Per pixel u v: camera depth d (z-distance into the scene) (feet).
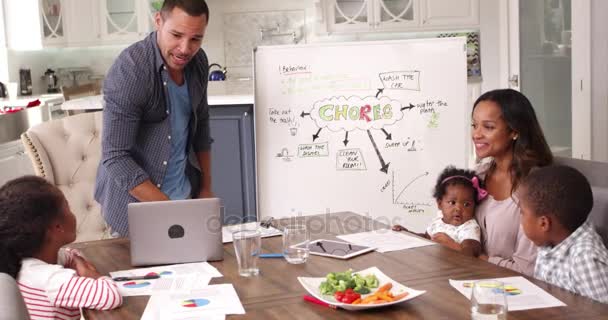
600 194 7.42
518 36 20.81
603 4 17.28
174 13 8.54
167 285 6.88
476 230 8.48
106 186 9.31
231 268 7.39
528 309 5.83
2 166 16.53
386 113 11.85
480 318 5.30
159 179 9.38
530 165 8.29
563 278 6.68
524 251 8.12
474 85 21.39
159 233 7.56
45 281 6.50
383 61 11.80
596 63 17.54
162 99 9.10
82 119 11.53
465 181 8.64
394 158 11.88
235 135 15.46
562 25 18.49
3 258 6.69
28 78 21.81
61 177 11.27
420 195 11.89
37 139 11.07
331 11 21.99
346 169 11.94
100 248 8.36
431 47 11.75
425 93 11.78
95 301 6.32
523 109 8.39
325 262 7.48
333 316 5.87
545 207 6.63
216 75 20.57
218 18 23.20
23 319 4.19
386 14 21.94
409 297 6.04
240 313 6.01
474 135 8.64
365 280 6.50
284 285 6.75
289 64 11.90
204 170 10.21
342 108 11.89
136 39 22.27
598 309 5.80
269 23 23.12
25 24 20.89
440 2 21.84
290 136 11.97
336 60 11.85
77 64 23.68
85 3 22.13
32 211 6.73
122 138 8.80
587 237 6.64
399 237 8.38
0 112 16.53
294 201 12.03
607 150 17.62
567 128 18.67
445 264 7.23
